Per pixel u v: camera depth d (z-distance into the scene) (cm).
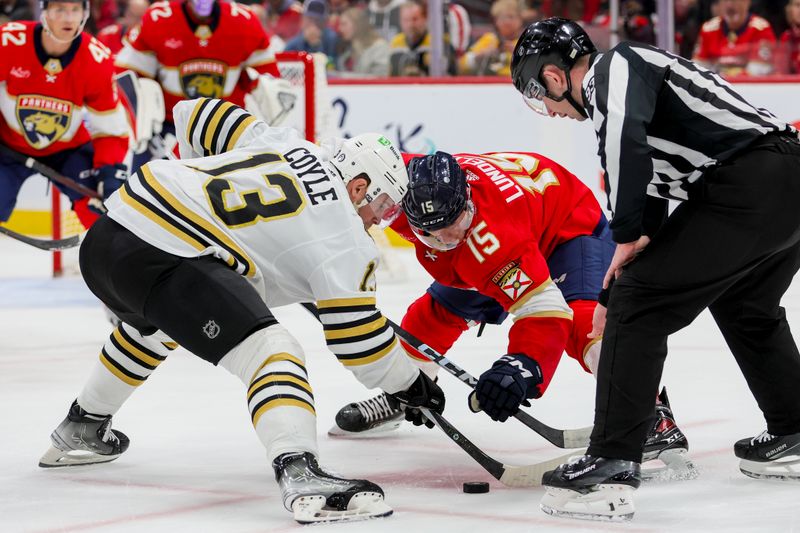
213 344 650
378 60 2336
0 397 1055
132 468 787
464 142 2294
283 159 694
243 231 664
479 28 2312
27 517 659
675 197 675
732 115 649
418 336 882
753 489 714
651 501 685
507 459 812
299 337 1433
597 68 641
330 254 661
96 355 1297
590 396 1037
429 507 675
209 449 845
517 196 736
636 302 648
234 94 1720
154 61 1669
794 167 655
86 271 711
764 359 727
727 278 655
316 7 2317
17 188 1451
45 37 1370
